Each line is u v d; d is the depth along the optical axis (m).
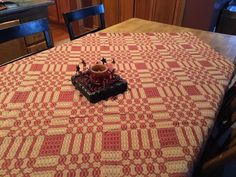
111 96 0.91
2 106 0.84
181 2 2.66
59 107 0.85
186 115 0.83
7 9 1.90
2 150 0.68
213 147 1.01
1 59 2.02
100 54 1.24
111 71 0.96
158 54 1.26
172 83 1.01
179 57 1.24
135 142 0.71
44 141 0.71
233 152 0.66
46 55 1.22
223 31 3.16
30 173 0.61
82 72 1.00
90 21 3.70
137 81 1.01
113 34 1.52
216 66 1.16
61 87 0.96
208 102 0.90
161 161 0.65
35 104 0.86
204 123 0.79
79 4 3.60
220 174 0.96
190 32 1.61
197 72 1.10
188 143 0.71
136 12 3.12
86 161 0.65
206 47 1.36
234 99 1.06
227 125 1.01
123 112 0.83
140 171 0.62
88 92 0.87
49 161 0.65
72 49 1.29
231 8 3.20
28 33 1.29
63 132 0.74
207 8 2.58
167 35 1.53
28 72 1.06
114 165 0.64
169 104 0.88
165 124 0.79
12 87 0.95
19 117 0.80
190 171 0.65
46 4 2.15
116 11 3.30
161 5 2.84
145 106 0.87
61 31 3.94
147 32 1.59
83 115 0.81
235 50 1.36
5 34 1.19
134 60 1.19
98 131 0.75
